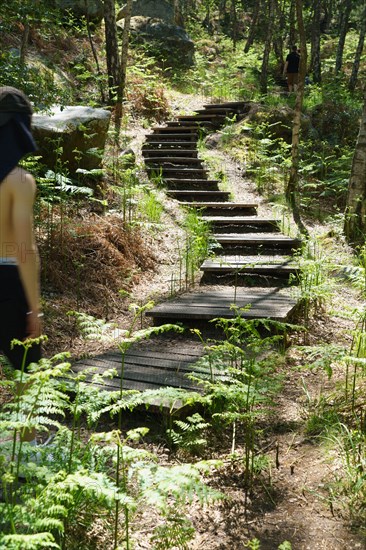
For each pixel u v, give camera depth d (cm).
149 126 1345
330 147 1325
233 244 801
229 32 3175
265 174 1109
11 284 263
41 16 725
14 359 275
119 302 620
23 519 207
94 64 1362
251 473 312
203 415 383
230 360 422
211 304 576
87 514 263
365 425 346
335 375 451
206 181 1059
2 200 254
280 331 513
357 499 287
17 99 262
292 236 839
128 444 354
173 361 456
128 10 1200
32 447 246
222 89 1723
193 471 228
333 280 594
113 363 453
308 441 351
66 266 628
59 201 740
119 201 855
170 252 789
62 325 537
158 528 250
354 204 865
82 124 794
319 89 1700
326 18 3256
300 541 262
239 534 270
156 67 1694
